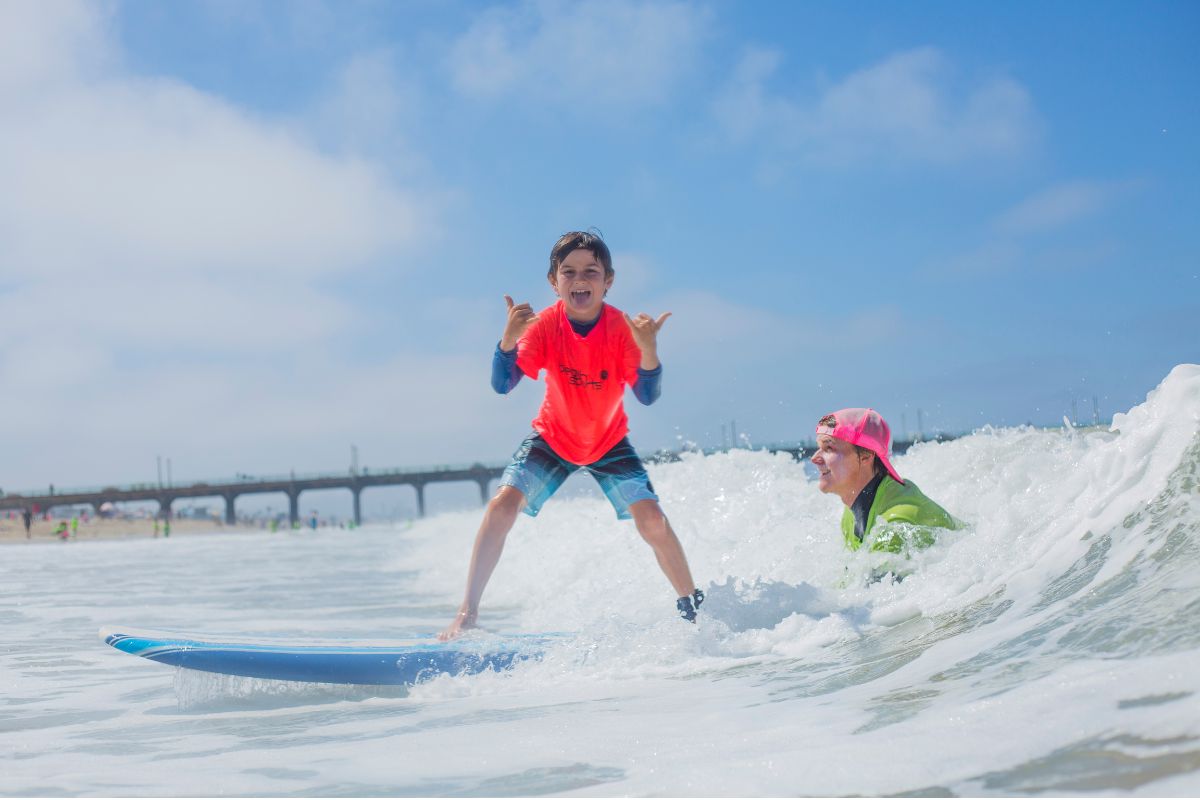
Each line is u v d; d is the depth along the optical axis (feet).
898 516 10.78
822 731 5.94
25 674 11.79
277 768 6.52
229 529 249.55
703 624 10.29
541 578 18.65
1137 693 5.11
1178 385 8.55
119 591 26.76
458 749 6.72
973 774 4.64
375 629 15.40
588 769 5.84
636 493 12.30
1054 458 11.74
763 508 17.78
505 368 12.26
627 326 12.13
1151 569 7.14
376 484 264.72
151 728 8.39
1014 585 8.64
